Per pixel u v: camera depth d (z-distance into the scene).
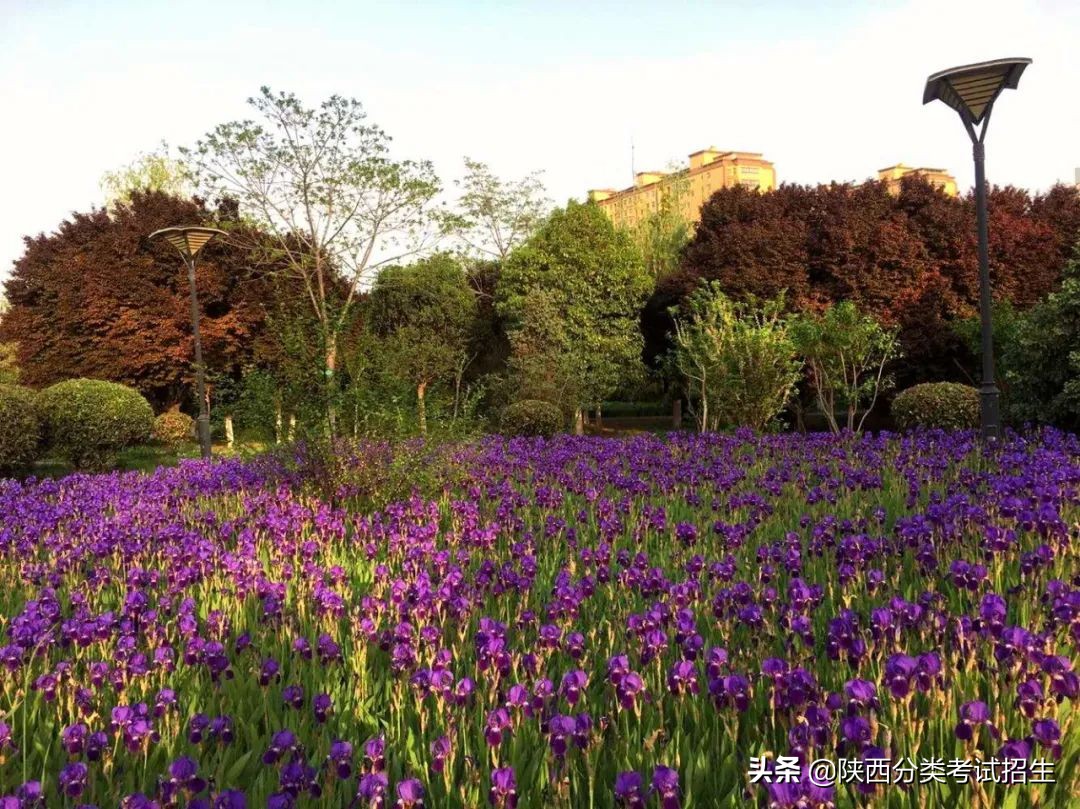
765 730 2.89
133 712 2.96
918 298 21.38
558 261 23.92
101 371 24.30
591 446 12.91
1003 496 6.28
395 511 7.00
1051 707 2.83
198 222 25.25
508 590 4.71
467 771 2.67
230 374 25.44
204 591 5.09
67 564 6.07
